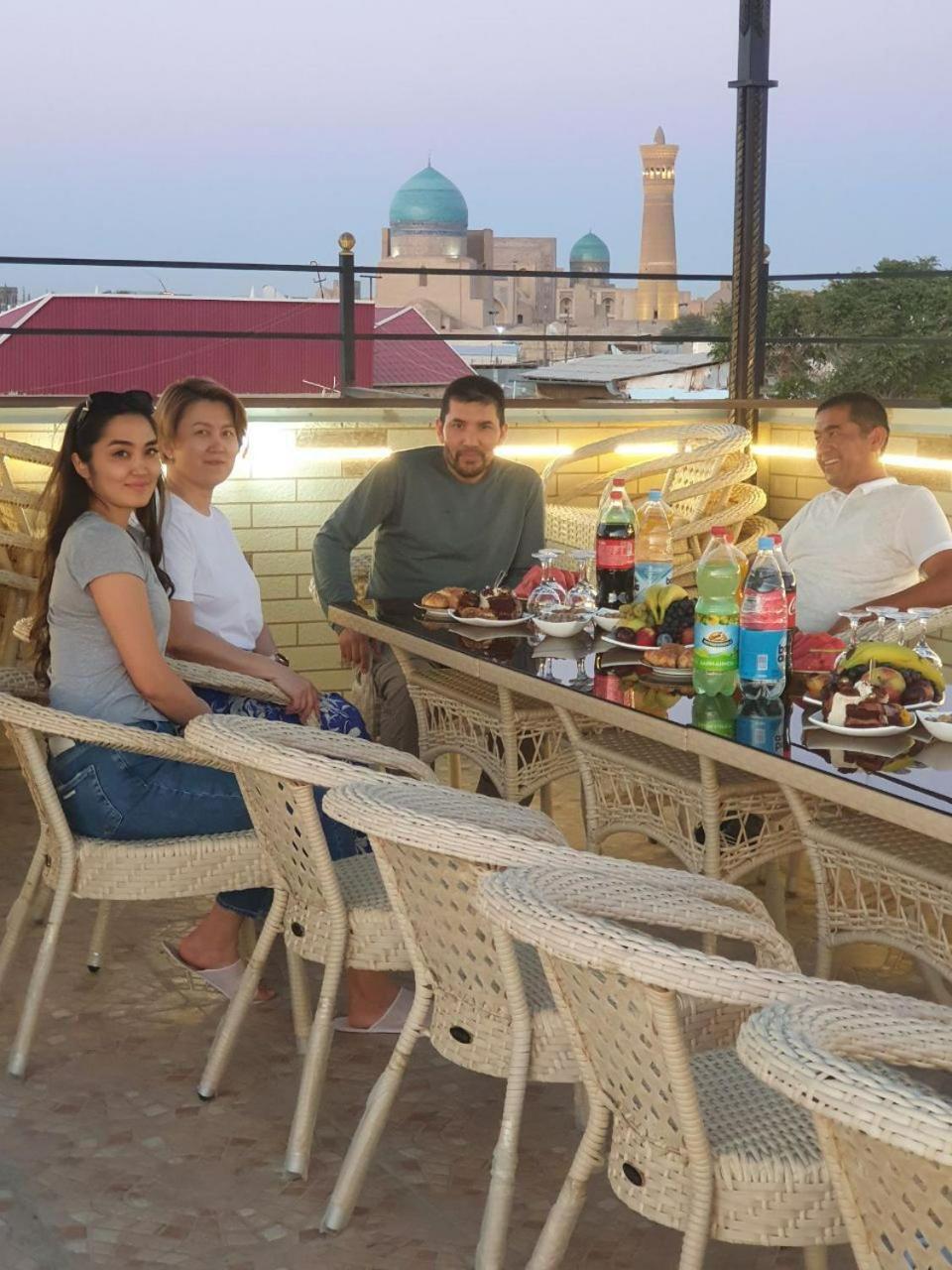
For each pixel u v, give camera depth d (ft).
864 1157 5.01
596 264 313.53
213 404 13.35
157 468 11.29
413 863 8.11
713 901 7.80
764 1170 6.57
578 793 18.35
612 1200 9.42
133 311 80.74
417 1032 8.79
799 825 10.09
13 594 19.07
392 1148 10.02
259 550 22.72
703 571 10.96
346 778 8.90
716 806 10.90
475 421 15.66
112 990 12.55
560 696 11.30
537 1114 10.49
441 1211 9.26
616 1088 6.97
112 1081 10.96
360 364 81.71
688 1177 6.62
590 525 21.85
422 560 16.08
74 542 11.07
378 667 15.48
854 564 15.48
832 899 10.09
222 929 12.19
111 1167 9.78
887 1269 5.20
